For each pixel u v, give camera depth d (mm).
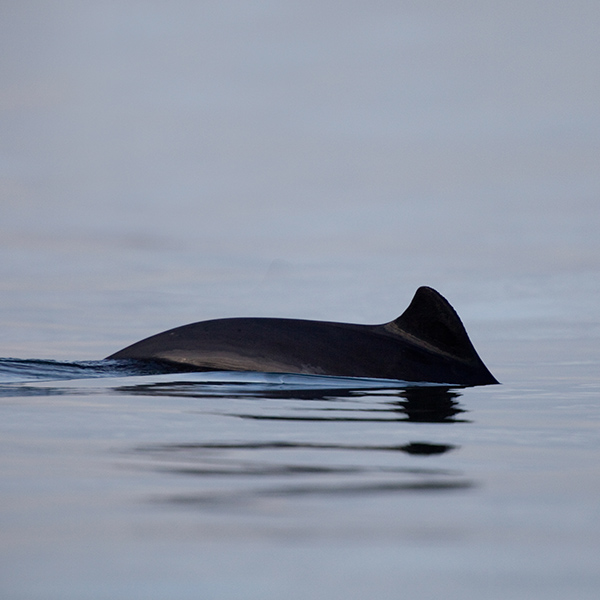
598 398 22734
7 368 24094
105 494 9922
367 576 7410
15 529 8523
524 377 30531
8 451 12617
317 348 26453
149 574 7355
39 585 7074
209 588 7086
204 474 11094
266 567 7562
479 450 13578
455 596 7039
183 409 17828
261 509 9352
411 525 8852
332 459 12406
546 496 10211
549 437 15297
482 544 8273
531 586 7270
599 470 11930
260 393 21188
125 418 16297
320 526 8750
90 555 7785
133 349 26812
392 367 26359
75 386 21688
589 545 8297
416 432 15500
